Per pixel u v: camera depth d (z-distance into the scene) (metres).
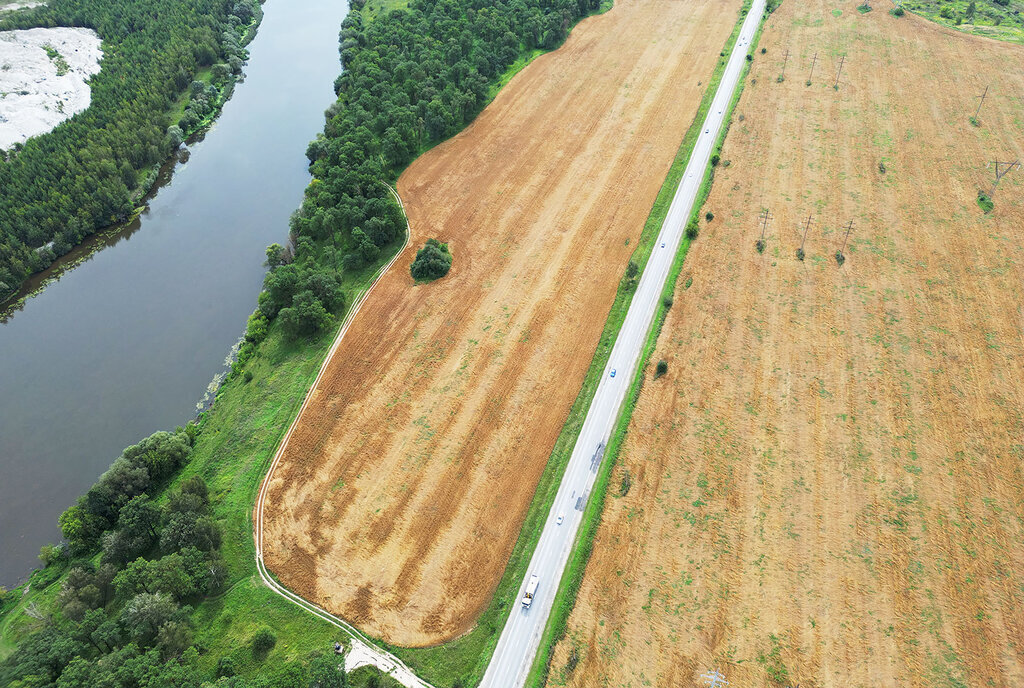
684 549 78.44
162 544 79.25
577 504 84.88
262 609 76.56
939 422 88.31
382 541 82.44
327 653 70.94
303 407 98.12
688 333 103.94
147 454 89.62
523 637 73.69
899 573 74.06
